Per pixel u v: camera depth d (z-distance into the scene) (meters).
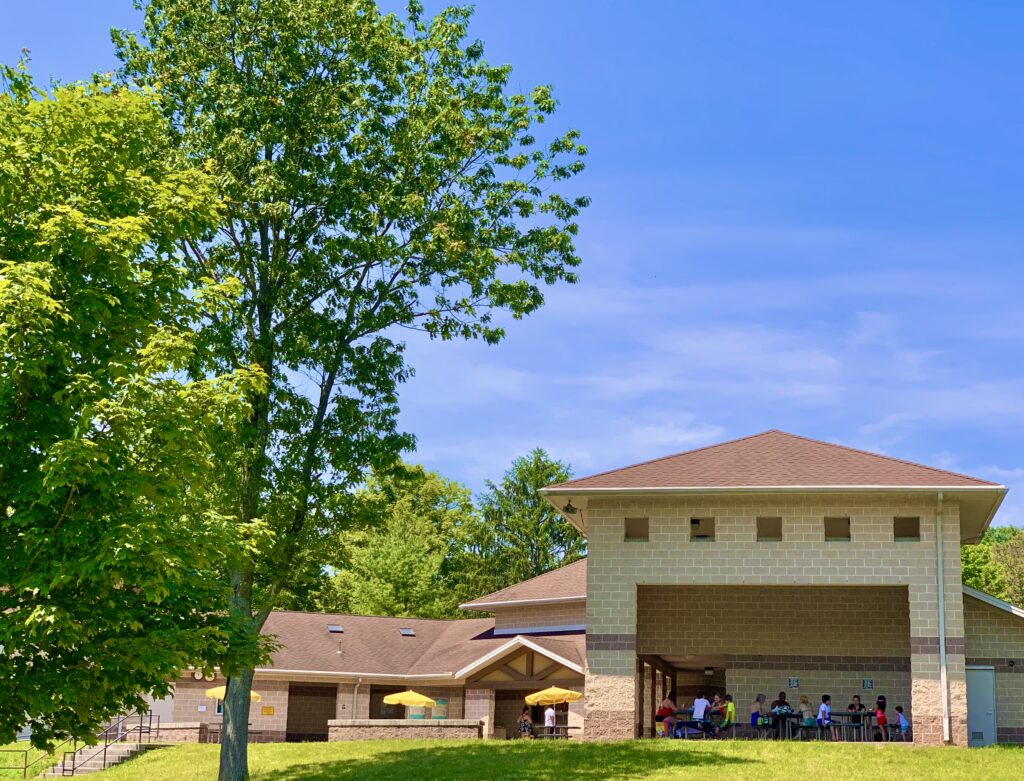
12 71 20.27
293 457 29.70
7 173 18.28
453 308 32.50
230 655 19.97
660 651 36.97
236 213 29.12
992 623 34.72
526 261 33.47
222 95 29.22
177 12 29.75
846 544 31.97
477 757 29.73
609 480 33.22
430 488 85.94
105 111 19.64
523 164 33.31
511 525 85.69
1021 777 25.41
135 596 19.27
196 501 21.30
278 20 29.86
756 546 32.31
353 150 30.55
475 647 46.81
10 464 17.59
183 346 18.69
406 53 31.69
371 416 31.08
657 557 32.66
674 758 28.02
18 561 17.34
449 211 31.38
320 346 30.50
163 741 41.28
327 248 29.80
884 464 33.69
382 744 33.94
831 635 36.12
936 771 26.11
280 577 29.20
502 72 33.03
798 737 33.59
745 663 36.41
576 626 45.31
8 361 17.02
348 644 48.59
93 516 17.66
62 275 17.98
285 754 33.19
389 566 67.25
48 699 17.02
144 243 18.95
